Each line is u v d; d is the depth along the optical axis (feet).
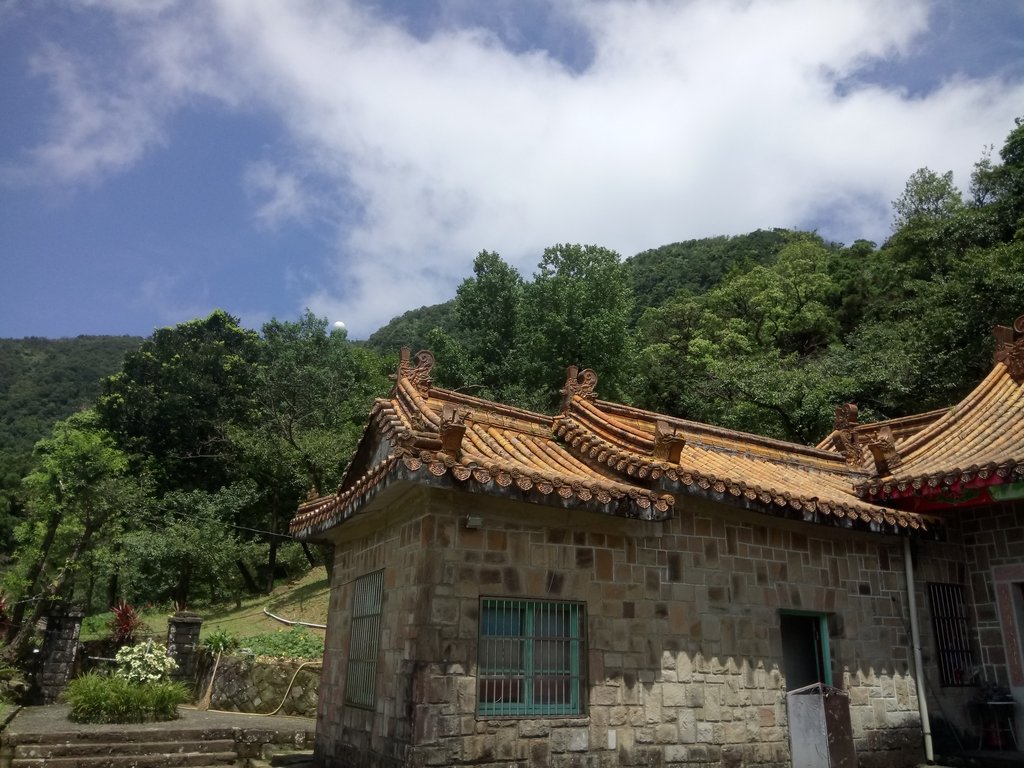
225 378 143.74
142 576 96.78
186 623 62.95
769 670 31.78
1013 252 82.23
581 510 26.78
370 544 33.88
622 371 115.34
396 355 155.94
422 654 25.12
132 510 93.71
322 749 35.73
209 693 58.03
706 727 29.55
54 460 88.22
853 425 47.75
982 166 119.34
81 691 45.14
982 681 37.32
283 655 58.18
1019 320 44.34
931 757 34.22
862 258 151.94
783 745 31.07
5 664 58.90
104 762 37.50
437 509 26.76
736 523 33.06
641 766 27.86
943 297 86.79
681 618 30.42
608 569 29.50
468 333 134.00
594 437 32.58
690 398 106.93
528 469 26.58
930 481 34.86
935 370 83.05
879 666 34.83
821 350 126.31
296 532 39.45
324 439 109.81
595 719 27.50
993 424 40.68
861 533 36.22
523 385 112.06
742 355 116.67
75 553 83.87
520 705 26.63
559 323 113.09
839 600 34.71
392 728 26.50
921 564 37.76
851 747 30.14
